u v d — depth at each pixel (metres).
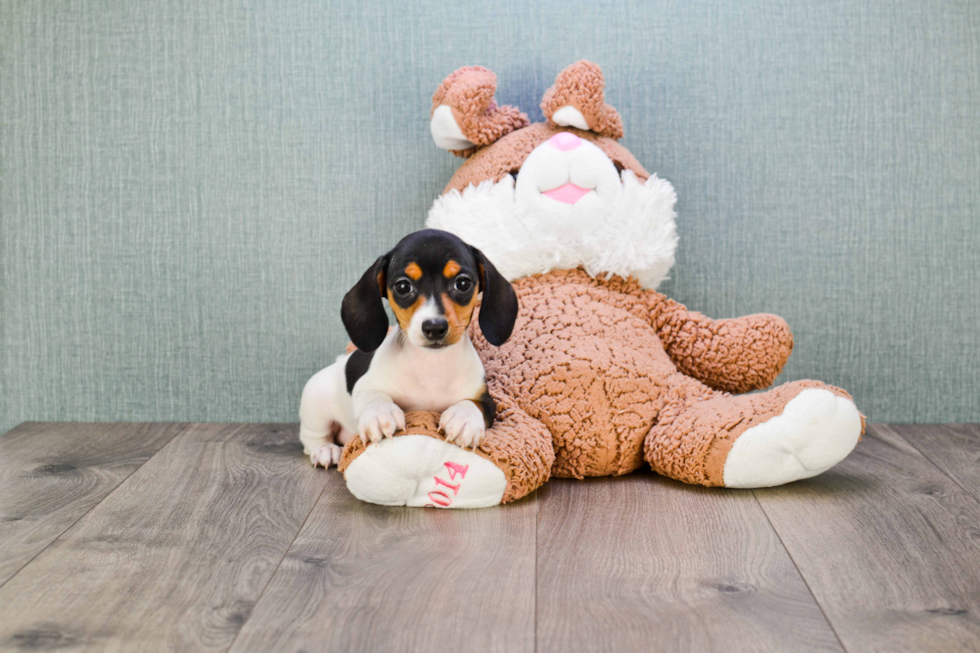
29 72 1.81
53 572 1.06
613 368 1.46
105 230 1.84
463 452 1.27
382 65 1.80
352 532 1.20
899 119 1.80
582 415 1.43
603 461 1.43
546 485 1.42
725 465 1.35
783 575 1.05
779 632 0.91
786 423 1.34
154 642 0.89
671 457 1.39
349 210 1.83
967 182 1.81
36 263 1.85
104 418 1.88
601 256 1.57
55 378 1.87
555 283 1.59
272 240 1.84
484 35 1.79
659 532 1.20
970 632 0.91
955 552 1.12
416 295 1.23
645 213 1.58
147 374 1.87
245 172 1.83
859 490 1.38
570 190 1.56
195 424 1.86
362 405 1.33
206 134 1.82
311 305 1.85
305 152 1.82
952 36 1.78
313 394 1.54
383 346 1.38
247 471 1.50
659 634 0.90
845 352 1.85
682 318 1.62
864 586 1.02
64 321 1.86
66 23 1.80
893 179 1.81
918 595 1.00
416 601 0.98
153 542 1.16
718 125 1.80
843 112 1.80
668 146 1.81
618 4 1.78
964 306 1.84
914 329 1.84
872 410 1.86
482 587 1.02
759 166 1.81
